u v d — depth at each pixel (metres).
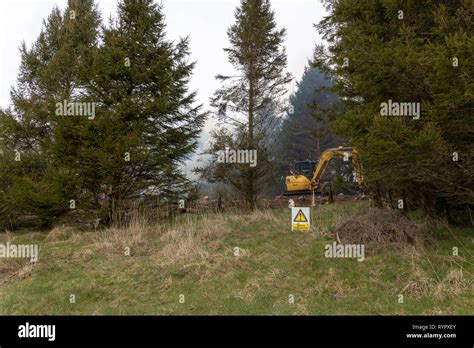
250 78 12.66
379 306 4.57
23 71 13.34
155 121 10.89
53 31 13.48
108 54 10.41
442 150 5.02
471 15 5.16
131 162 9.78
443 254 5.80
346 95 7.94
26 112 12.06
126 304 5.13
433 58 4.84
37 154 11.58
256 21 12.59
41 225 11.76
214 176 12.19
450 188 6.07
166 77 10.93
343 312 4.50
